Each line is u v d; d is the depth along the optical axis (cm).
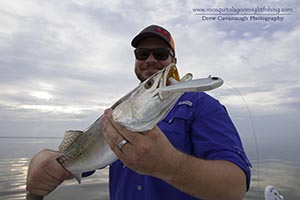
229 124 239
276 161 1656
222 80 128
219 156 207
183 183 173
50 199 1201
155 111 171
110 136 175
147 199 253
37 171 279
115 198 289
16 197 1282
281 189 1099
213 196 179
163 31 371
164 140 167
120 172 291
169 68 183
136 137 164
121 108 184
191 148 248
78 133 293
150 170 166
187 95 273
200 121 244
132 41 378
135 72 391
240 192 190
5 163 2500
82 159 278
